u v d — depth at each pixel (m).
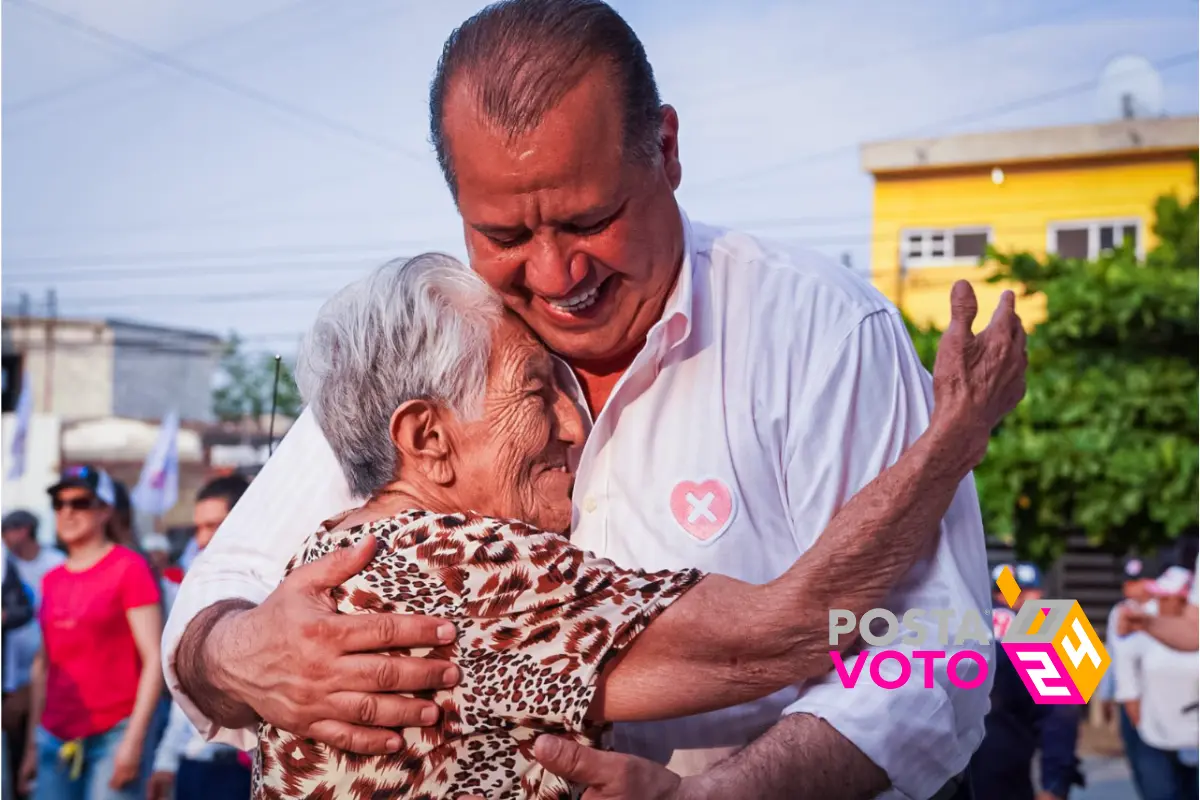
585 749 1.42
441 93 1.64
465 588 1.49
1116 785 8.65
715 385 1.77
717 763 1.55
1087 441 8.79
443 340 1.59
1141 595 6.25
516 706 1.45
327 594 1.53
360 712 1.46
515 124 1.56
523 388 1.64
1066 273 9.86
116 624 5.06
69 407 26.69
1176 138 16.52
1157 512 8.82
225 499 5.63
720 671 1.49
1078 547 12.52
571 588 1.48
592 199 1.58
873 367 1.72
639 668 1.49
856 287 1.81
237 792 4.88
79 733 5.05
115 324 27.48
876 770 1.56
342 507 1.95
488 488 1.62
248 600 1.84
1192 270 9.45
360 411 1.62
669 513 1.74
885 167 17.55
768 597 1.51
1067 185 17.03
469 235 1.67
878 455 1.69
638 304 1.72
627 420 1.79
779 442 1.75
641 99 1.63
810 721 1.56
